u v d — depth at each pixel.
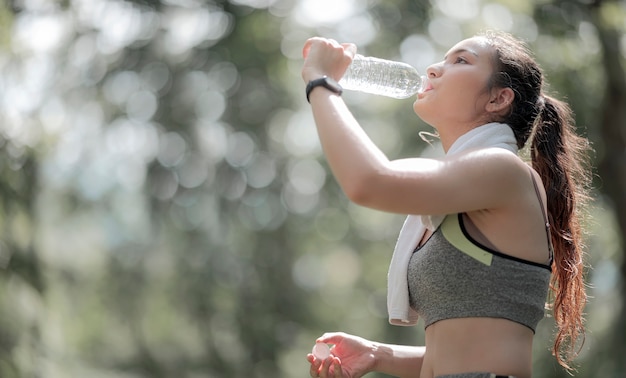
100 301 31.20
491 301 6.01
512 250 6.05
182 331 31.77
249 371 30.77
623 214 24.48
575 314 7.00
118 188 31.77
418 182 5.79
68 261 28.77
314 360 7.07
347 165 5.79
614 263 25.22
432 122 6.68
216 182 32.34
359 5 29.17
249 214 33.12
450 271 6.06
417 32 27.44
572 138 7.14
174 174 31.52
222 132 32.56
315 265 42.72
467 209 5.92
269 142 33.28
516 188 6.04
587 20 23.22
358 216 38.94
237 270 32.53
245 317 31.39
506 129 6.39
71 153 30.14
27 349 19.67
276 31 31.47
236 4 30.78
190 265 31.89
